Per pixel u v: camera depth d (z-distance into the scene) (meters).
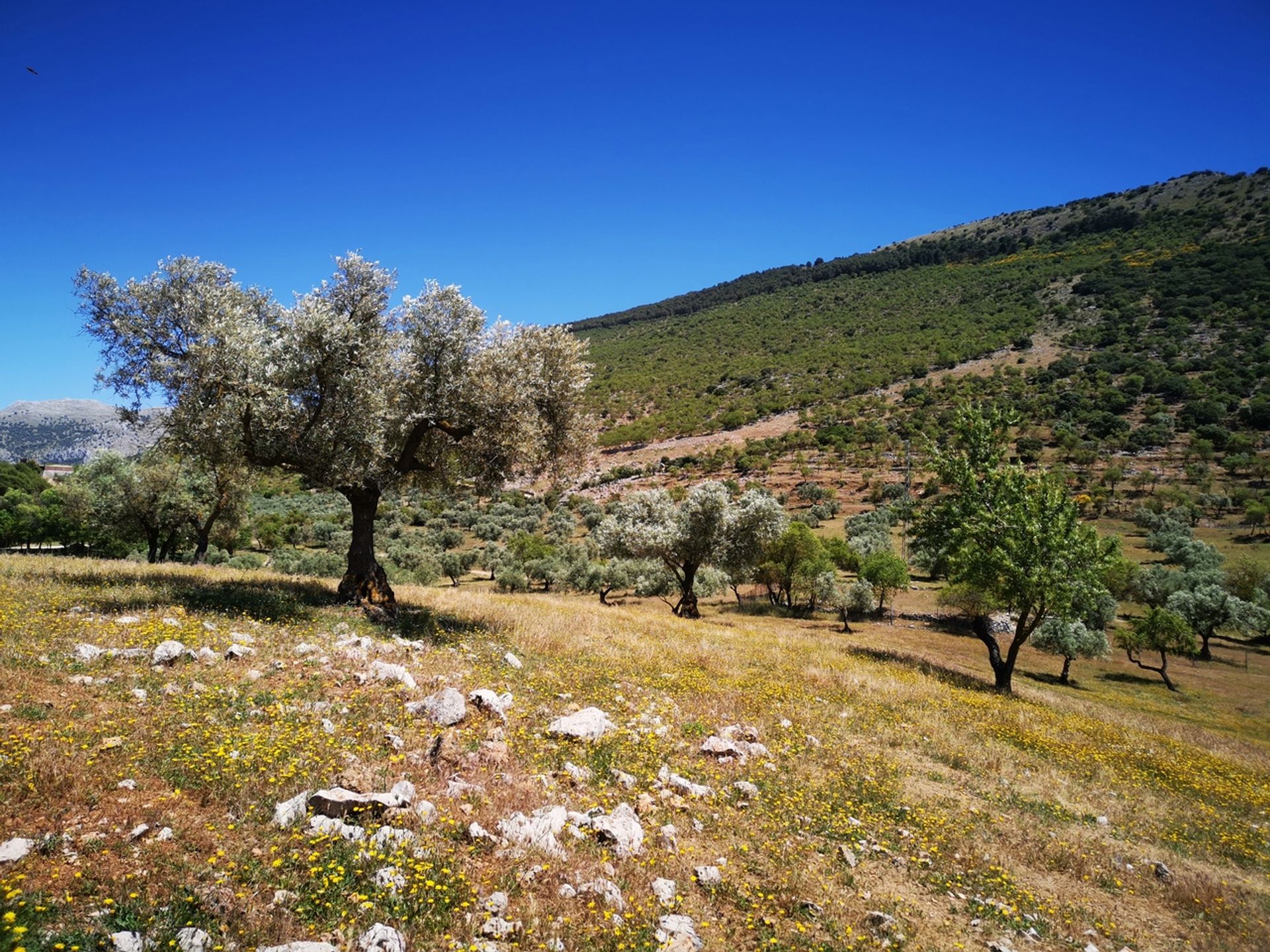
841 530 90.50
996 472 27.47
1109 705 31.53
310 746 7.46
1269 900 8.61
